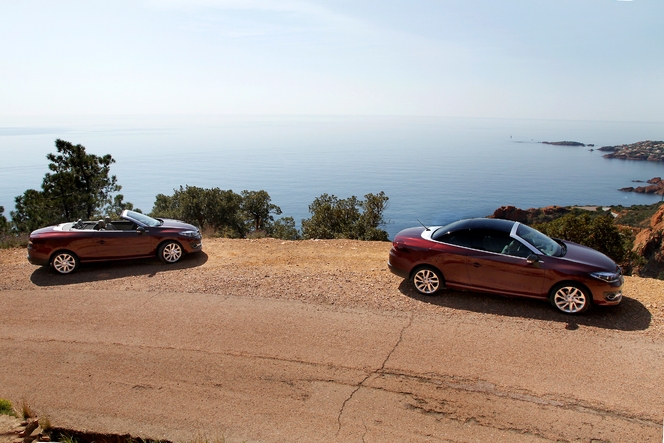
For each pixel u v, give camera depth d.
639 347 5.84
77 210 22.70
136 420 4.59
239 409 4.71
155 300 7.65
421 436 4.28
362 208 19.02
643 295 7.78
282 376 5.28
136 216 10.30
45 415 4.66
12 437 4.25
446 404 4.73
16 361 5.70
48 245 9.13
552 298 6.98
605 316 6.87
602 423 4.40
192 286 8.33
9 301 7.70
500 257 7.21
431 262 7.63
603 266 6.81
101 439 4.40
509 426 4.38
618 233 12.59
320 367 5.46
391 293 7.89
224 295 7.84
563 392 4.89
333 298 7.64
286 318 6.84
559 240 8.05
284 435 4.32
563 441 4.17
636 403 4.68
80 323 6.76
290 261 10.23
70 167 23.14
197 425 4.49
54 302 7.62
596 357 5.60
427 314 6.96
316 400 4.84
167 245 10.04
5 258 10.75
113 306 7.41
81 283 8.65
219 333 6.37
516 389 4.96
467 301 7.51
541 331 6.34
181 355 5.78
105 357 5.77
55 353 5.89
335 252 11.13
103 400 4.91
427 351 5.79
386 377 5.23
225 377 5.28
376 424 4.45
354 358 5.65
